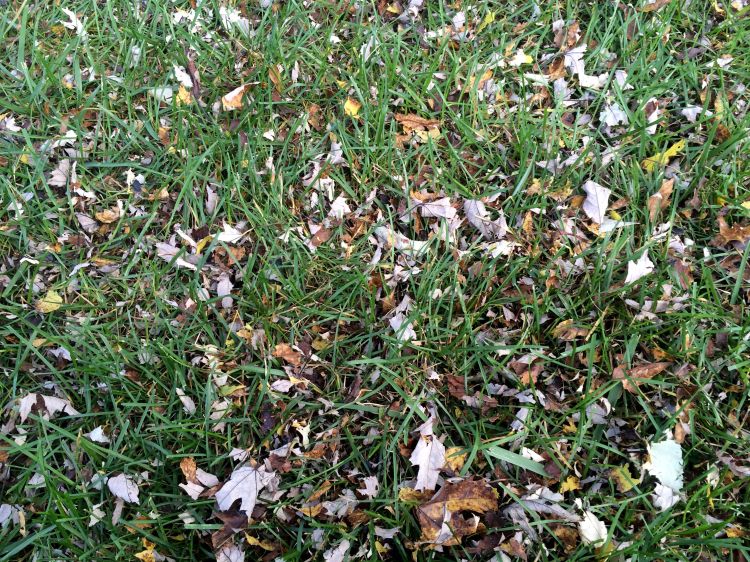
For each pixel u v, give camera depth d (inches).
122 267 40.9
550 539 33.3
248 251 41.5
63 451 35.7
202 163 43.9
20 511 33.8
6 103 45.6
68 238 41.8
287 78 47.4
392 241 40.7
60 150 44.9
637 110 43.9
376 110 45.2
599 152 43.6
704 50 47.4
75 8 50.5
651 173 42.6
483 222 41.3
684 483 34.4
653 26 48.2
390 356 37.4
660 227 40.8
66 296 39.9
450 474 34.4
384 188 43.3
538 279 39.3
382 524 33.8
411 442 35.5
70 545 33.3
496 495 33.4
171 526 34.4
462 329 37.7
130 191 43.3
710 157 42.7
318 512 34.0
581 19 49.7
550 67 47.3
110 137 45.0
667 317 37.7
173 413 36.7
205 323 38.5
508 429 35.7
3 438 35.2
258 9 51.0
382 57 48.0
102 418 36.7
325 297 39.7
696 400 35.6
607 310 37.9
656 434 34.7
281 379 37.2
